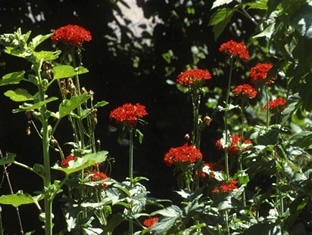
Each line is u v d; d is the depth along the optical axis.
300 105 4.66
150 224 5.11
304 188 4.46
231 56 5.52
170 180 9.50
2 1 10.10
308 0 3.84
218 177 5.18
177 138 9.98
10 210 8.48
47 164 4.29
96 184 4.82
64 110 4.26
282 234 4.48
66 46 5.28
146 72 10.39
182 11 10.70
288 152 4.48
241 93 5.58
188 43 10.67
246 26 10.61
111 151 9.42
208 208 4.46
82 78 10.00
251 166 4.61
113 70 10.15
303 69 4.23
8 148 9.11
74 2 10.34
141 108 5.11
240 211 4.90
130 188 4.75
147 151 9.70
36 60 4.30
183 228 4.62
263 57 10.73
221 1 5.11
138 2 10.73
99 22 10.36
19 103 9.27
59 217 8.16
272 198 5.94
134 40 10.59
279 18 4.11
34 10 10.23
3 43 4.28
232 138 5.46
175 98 10.23
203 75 5.36
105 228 4.76
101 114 9.70
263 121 10.47
